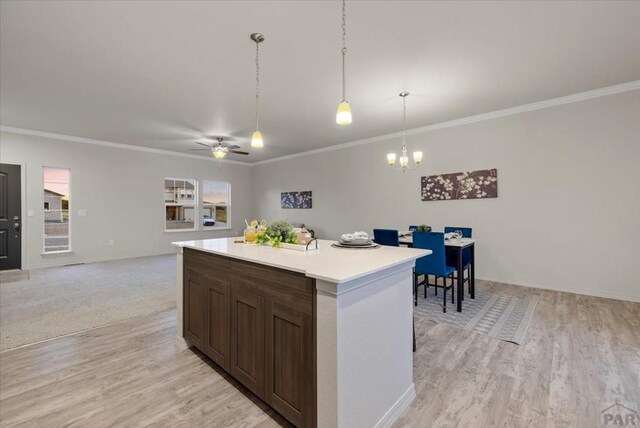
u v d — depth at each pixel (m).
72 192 5.90
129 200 6.65
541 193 4.11
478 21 2.34
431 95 3.82
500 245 4.47
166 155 7.25
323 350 1.39
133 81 3.39
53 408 1.74
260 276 1.74
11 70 3.11
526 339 2.61
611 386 1.92
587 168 3.79
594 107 3.72
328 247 2.24
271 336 1.68
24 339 2.62
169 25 2.37
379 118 4.74
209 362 2.27
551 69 3.14
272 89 3.62
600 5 2.16
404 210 5.52
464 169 4.76
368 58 2.90
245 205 8.90
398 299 1.76
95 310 3.33
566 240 3.96
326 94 3.76
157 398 1.84
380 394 1.60
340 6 2.15
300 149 7.09
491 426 1.60
